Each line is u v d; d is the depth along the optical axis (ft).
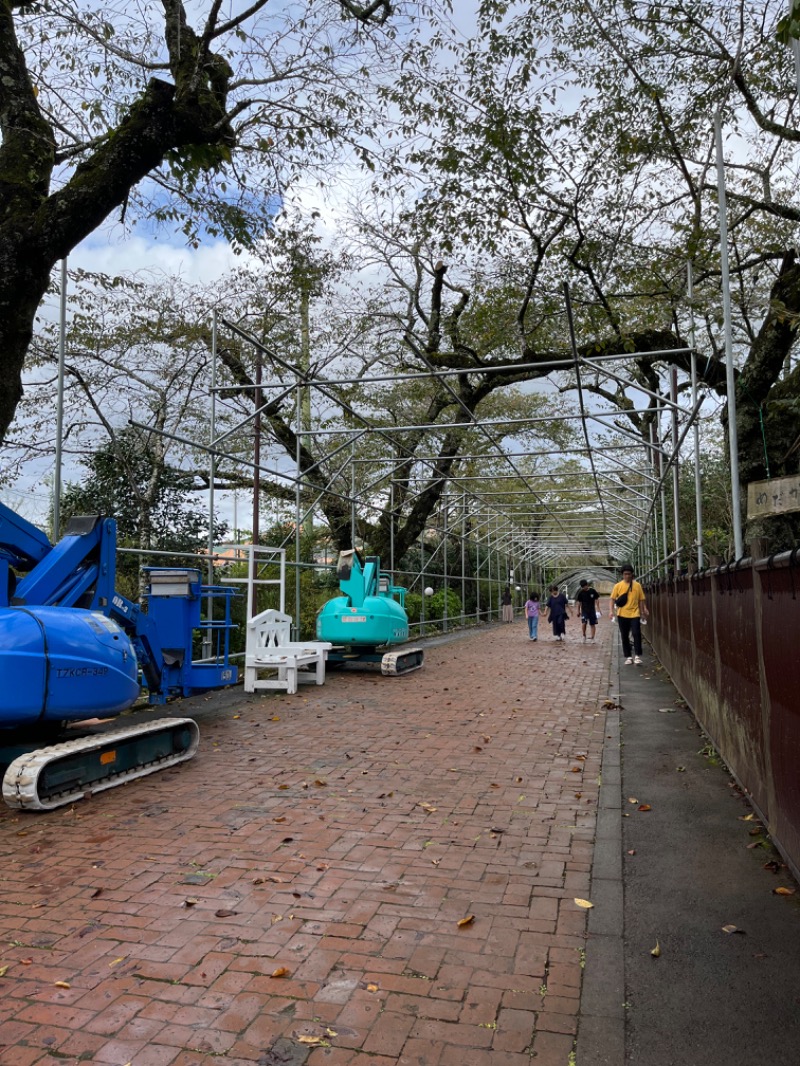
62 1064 8.77
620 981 10.32
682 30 37.45
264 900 13.19
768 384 38.86
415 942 11.59
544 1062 8.68
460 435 76.18
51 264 27.43
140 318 56.65
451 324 58.18
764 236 42.73
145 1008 9.89
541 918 12.35
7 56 28.09
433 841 16.11
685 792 19.25
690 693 30.63
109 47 30.58
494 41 36.22
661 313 43.88
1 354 26.14
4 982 10.60
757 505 16.97
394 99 36.78
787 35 13.00
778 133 36.55
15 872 14.67
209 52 31.22
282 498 69.56
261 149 33.35
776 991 9.93
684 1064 8.55
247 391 60.13
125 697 22.36
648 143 39.01
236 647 50.01
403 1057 8.82
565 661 54.44
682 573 35.42
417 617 86.38
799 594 11.99
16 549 23.77
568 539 125.29
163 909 12.89
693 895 13.00
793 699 12.66
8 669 19.47
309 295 55.93
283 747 25.58
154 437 53.67
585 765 22.70
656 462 58.80
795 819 12.74
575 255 41.93
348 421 65.26
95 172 27.78
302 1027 9.42
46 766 18.48
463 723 29.89
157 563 48.47
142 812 18.43
